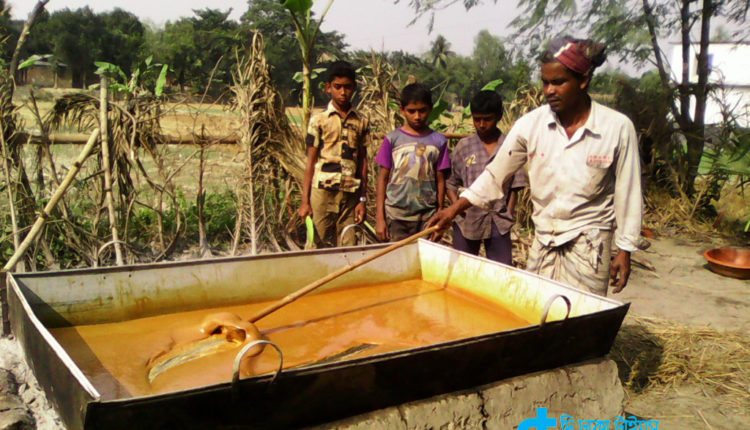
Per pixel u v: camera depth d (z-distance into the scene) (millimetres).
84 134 5027
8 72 4809
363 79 6094
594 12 9141
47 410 2457
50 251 4695
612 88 8836
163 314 3334
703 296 5441
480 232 4238
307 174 4613
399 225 4438
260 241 5301
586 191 3061
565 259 3229
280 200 5551
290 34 28406
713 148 8117
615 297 5293
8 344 3102
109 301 3180
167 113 5055
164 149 5109
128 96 5062
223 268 3490
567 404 2814
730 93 8680
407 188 4367
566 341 2793
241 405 2082
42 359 2311
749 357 4109
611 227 3166
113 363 2754
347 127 4602
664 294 5445
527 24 9531
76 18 40875
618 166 3004
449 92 28625
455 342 2467
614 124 2957
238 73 5285
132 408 1884
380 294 3879
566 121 3047
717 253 6469
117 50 41312
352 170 4648
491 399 2615
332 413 2295
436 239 4184
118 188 4949
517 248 6086
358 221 4766
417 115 4359
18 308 2650
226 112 5457
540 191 3223
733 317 4914
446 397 2531
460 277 3900
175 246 5250
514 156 3240
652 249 6949
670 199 8172
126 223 4840
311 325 3338
